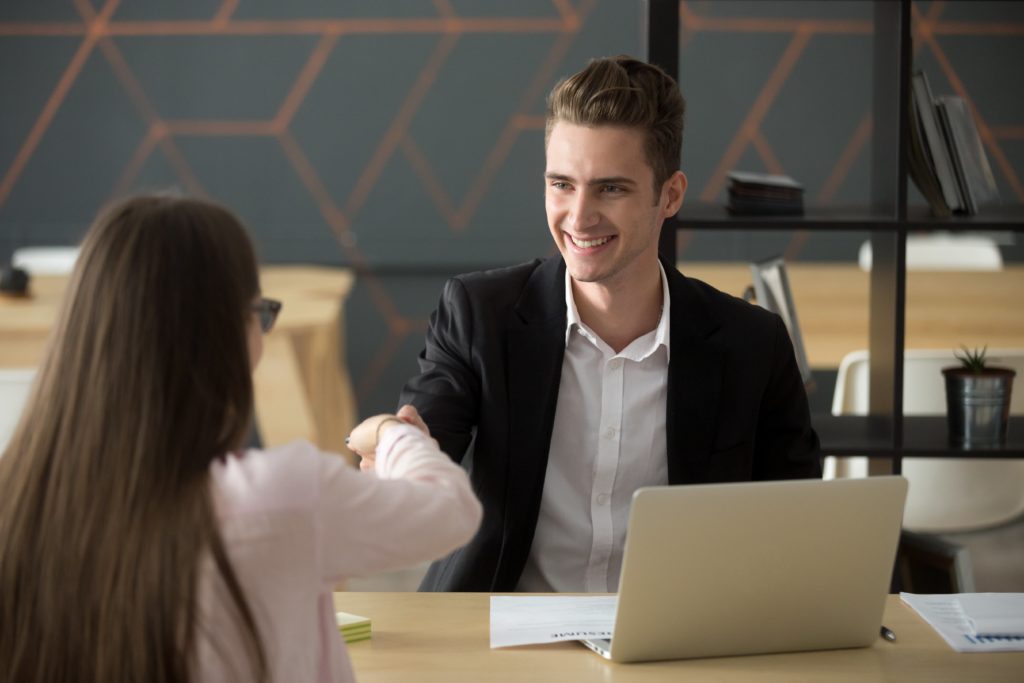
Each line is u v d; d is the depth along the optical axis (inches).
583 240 106.4
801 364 153.7
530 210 313.3
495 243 312.3
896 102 140.6
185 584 59.6
